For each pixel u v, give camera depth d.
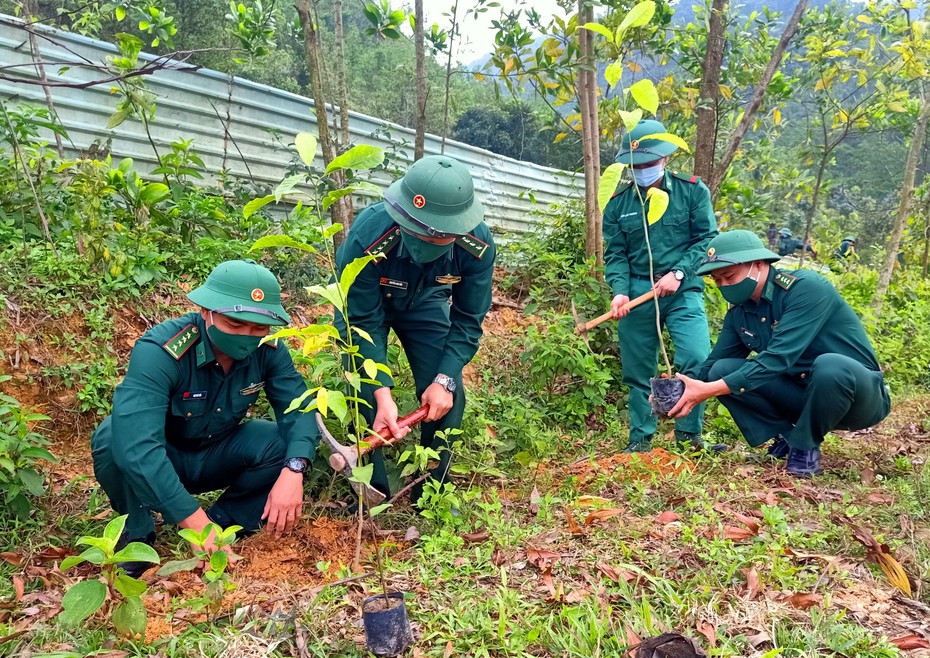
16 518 3.11
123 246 5.08
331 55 15.49
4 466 2.95
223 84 7.16
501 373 5.66
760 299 3.94
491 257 3.39
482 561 2.71
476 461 3.75
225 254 5.63
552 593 2.41
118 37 5.08
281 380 3.17
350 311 3.30
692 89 6.74
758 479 3.70
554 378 5.27
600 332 5.79
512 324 6.66
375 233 3.18
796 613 2.28
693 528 2.88
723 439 4.67
